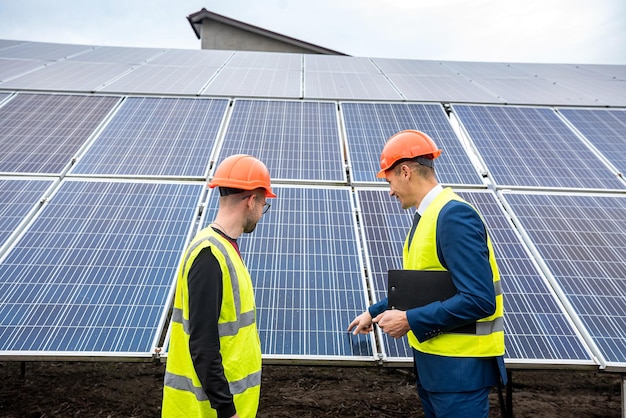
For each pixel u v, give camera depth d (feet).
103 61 28.02
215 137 18.62
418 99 22.38
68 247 13.47
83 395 17.04
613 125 20.56
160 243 13.75
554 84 26.61
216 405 7.36
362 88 24.17
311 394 17.44
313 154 18.02
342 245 14.11
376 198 15.92
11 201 14.98
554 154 18.49
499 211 15.53
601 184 16.96
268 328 11.77
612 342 11.57
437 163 17.85
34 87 21.67
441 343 8.86
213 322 7.47
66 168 16.48
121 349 10.94
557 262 13.66
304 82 24.86
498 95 23.66
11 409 15.97
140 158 17.26
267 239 14.12
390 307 9.07
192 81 24.03
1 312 11.65
